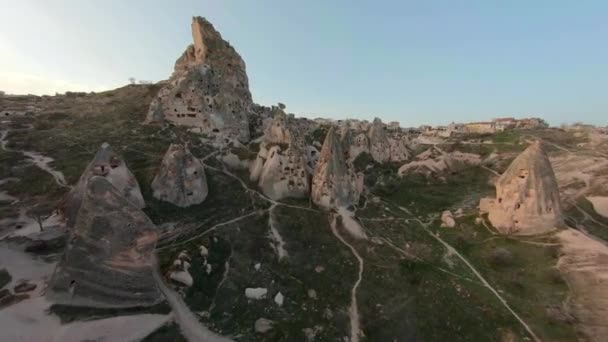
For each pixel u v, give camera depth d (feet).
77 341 69.97
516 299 104.37
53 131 188.96
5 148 166.81
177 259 98.43
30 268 93.56
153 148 176.55
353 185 158.92
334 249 123.75
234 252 113.70
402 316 95.91
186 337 78.07
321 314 93.15
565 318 96.43
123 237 82.89
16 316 73.56
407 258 122.31
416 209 168.96
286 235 128.77
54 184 139.85
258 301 94.27
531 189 132.98
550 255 119.03
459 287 108.27
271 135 179.11
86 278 80.12
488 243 131.34
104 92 282.15
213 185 156.15
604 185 187.42
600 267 107.86
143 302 83.56
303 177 160.56
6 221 115.24
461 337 91.15
